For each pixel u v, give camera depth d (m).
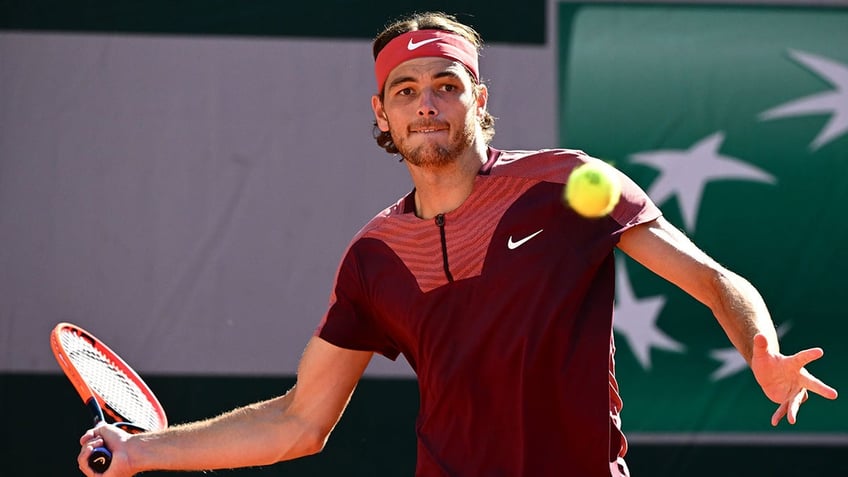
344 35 21.22
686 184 20.86
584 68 21.08
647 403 20.47
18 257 20.62
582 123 21.00
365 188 21.02
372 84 21.17
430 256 10.80
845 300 20.59
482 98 11.57
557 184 10.60
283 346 20.77
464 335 10.51
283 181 20.95
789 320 20.61
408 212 11.11
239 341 20.73
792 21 21.06
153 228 20.80
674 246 10.33
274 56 21.12
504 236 10.57
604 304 10.38
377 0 21.25
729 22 21.08
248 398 20.67
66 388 20.61
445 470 10.52
